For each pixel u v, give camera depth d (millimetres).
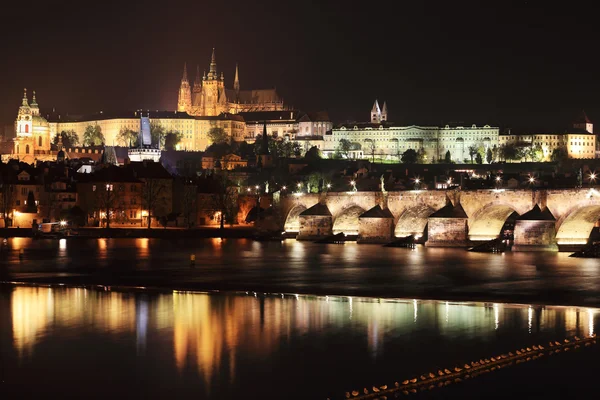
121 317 152375
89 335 138250
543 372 118250
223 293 180750
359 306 163875
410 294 178750
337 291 183375
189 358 125062
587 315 154000
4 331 141125
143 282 197375
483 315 154125
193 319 150500
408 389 111750
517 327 143875
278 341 134500
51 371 119000
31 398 108812
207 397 109062
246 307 162750
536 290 182500
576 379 115188
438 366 121062
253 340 134875
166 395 109688
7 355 126688
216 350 129250
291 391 110938
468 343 133000
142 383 113875
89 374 117750
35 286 190875
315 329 142375
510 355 126062
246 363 122562
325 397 109125
